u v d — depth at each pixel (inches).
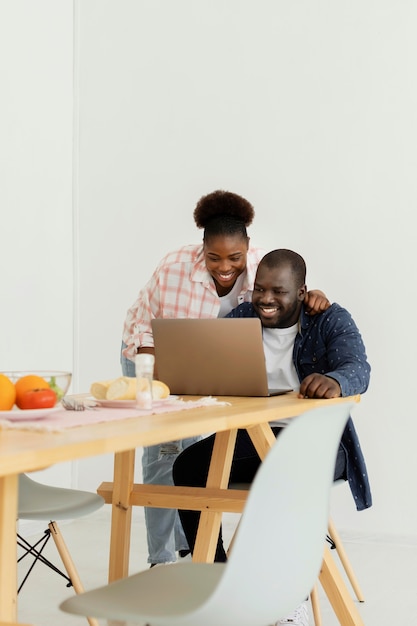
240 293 124.8
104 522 180.1
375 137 161.3
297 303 106.7
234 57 171.0
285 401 86.9
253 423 73.0
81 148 183.3
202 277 124.8
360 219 162.2
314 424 55.7
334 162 163.9
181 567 66.9
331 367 102.5
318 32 165.0
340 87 163.6
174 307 126.6
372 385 160.9
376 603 124.4
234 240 116.9
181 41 175.2
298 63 166.6
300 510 56.8
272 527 53.3
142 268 178.9
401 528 159.2
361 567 144.8
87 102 182.7
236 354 92.7
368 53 161.9
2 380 64.7
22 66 167.2
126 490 94.2
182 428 61.9
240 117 170.7
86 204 183.0
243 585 51.8
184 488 91.6
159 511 134.2
